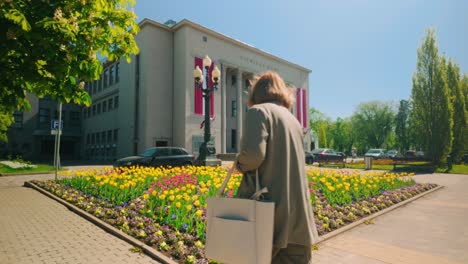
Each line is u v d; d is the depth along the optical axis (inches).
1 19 149.2
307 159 1093.8
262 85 77.0
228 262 60.7
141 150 1128.2
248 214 60.0
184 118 1126.4
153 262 145.0
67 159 1583.4
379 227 214.2
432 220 235.8
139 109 1165.1
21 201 304.2
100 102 1482.5
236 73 1364.4
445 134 838.5
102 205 255.4
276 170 63.8
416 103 896.3
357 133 2856.8
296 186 65.7
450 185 476.7
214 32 1244.5
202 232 169.5
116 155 1288.1
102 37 187.8
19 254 155.8
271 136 63.6
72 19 165.3
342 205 265.7
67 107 1622.8
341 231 196.9
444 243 177.5
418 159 819.4
